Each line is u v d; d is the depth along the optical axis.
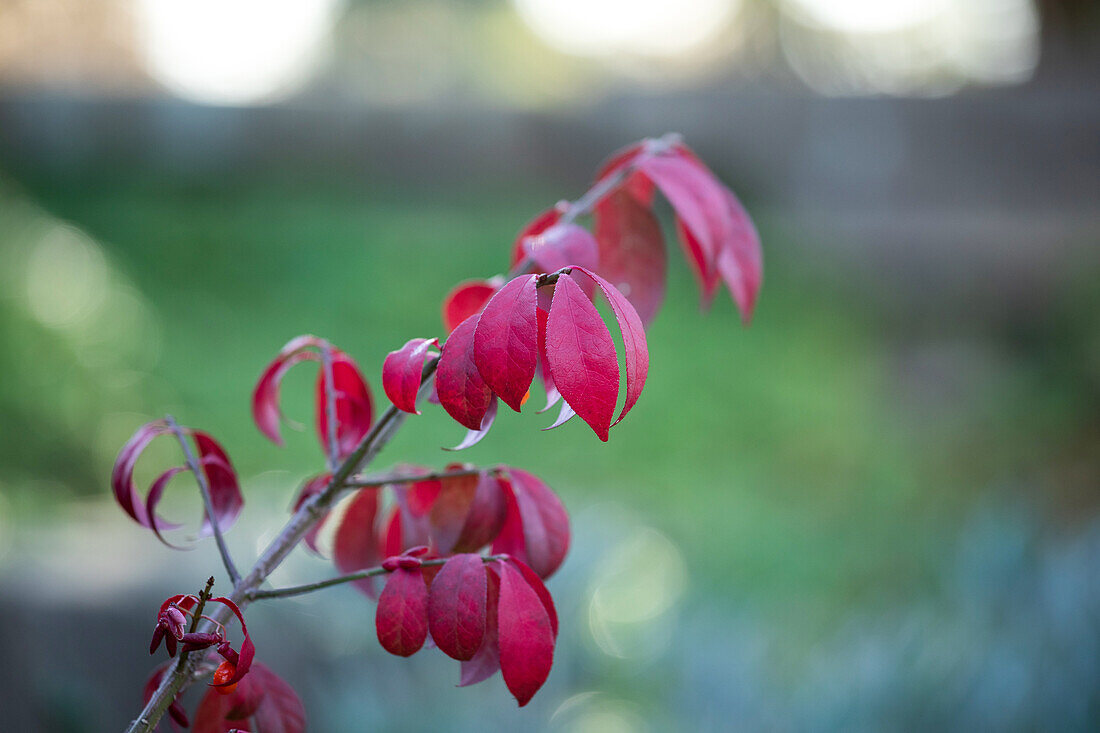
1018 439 3.21
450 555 0.55
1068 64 2.81
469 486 0.56
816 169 2.38
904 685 1.40
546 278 0.47
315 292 3.44
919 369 3.65
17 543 1.72
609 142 2.39
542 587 0.50
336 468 0.55
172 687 0.48
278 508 1.84
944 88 2.73
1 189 2.74
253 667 0.54
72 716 0.94
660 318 3.69
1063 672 1.32
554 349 0.45
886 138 2.36
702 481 2.89
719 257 0.58
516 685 0.48
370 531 0.59
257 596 0.50
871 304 3.87
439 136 2.40
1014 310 3.78
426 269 3.58
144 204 2.59
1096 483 2.76
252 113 2.37
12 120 2.28
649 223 0.60
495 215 2.57
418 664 1.44
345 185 2.46
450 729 1.33
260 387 0.58
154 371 3.00
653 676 1.62
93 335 2.92
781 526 2.61
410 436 2.99
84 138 2.31
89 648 1.41
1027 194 2.35
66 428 2.65
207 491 0.53
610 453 3.03
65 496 2.47
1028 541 1.56
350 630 1.45
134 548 1.68
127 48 2.43
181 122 2.34
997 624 1.44
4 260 2.75
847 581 2.29
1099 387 3.40
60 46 2.38
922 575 2.14
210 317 3.24
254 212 3.27
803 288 3.90
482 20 3.00
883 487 2.91
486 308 0.46
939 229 2.78
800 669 1.60
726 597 2.08
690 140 2.38
